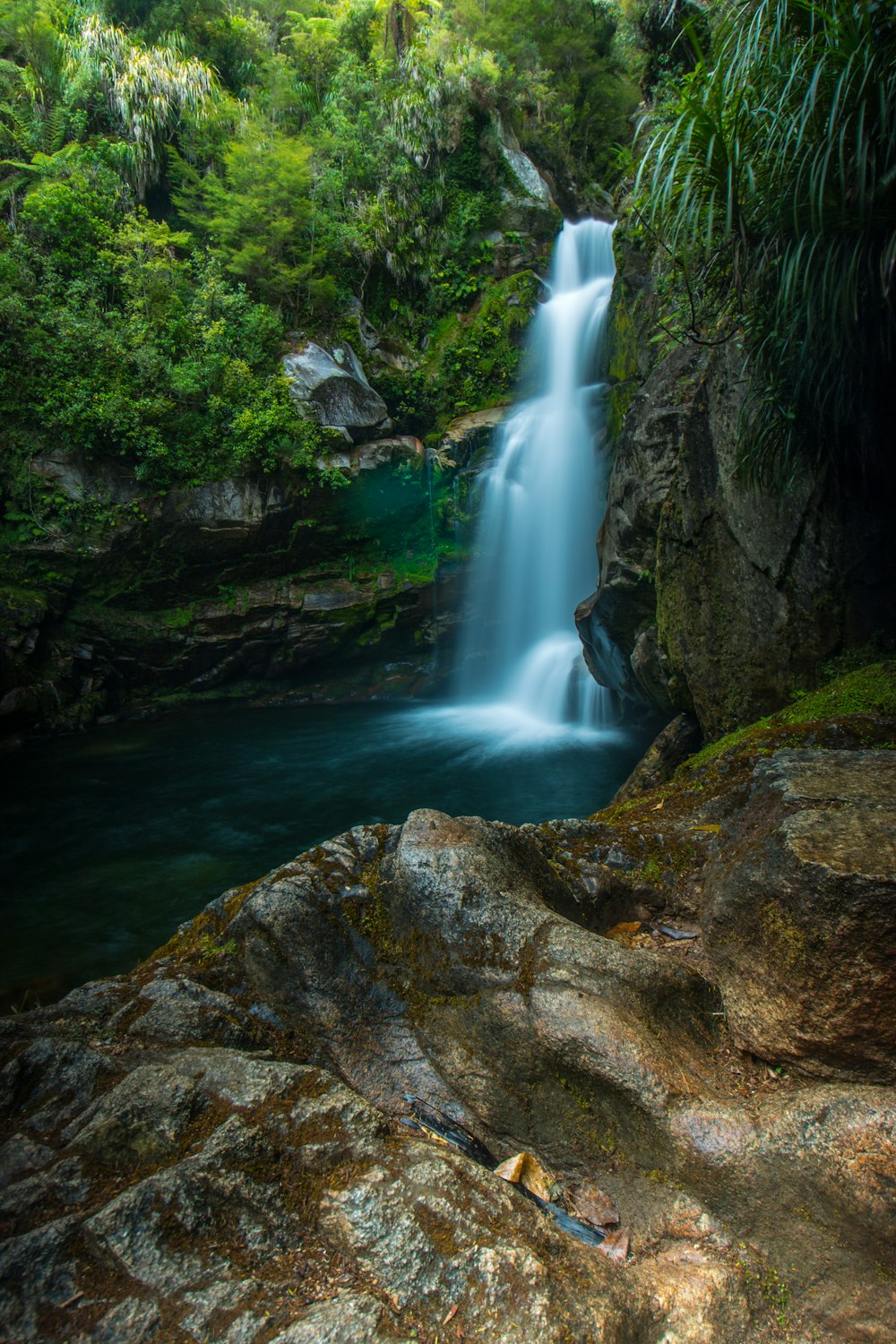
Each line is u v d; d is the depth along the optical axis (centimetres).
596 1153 190
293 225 1474
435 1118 204
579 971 210
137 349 1273
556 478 1394
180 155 1580
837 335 405
